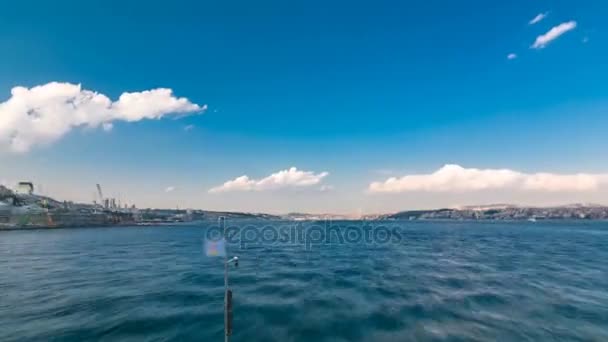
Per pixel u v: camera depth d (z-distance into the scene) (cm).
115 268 4447
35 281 3534
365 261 4994
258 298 2727
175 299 2706
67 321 2147
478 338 1831
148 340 1838
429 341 1802
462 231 14425
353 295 2814
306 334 1919
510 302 2538
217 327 2041
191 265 4694
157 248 7569
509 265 4456
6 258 5788
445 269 4159
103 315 2275
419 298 2691
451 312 2303
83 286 3247
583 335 1866
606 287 3052
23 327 2041
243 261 5078
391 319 2166
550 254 5759
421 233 12862
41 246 8281
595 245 7544
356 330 1978
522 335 1872
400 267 4362
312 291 2977
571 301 2556
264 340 1839
